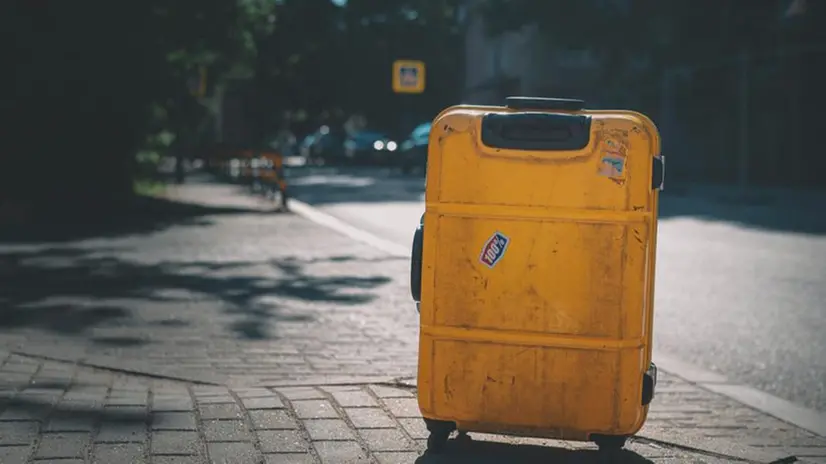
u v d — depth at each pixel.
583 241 5.10
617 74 40.03
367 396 6.57
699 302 11.49
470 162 5.18
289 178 38.59
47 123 20.36
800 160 36.19
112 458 5.20
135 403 6.27
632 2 38.53
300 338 8.97
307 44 63.91
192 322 9.62
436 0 62.88
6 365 7.42
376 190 30.86
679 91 38.88
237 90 52.59
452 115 5.23
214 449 5.40
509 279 5.17
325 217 21.33
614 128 5.09
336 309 10.45
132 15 21.05
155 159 26.42
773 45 37.06
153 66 21.67
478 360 5.23
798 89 36.16
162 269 13.20
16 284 11.77
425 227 5.25
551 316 5.14
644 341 5.16
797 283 12.86
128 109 21.59
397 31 63.28
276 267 13.52
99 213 20.83
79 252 14.84
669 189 31.31
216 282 12.14
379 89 63.69
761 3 37.25
